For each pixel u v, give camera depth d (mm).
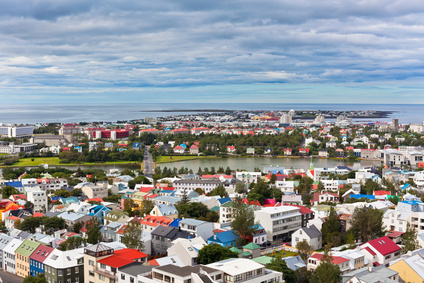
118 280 169625
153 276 159250
